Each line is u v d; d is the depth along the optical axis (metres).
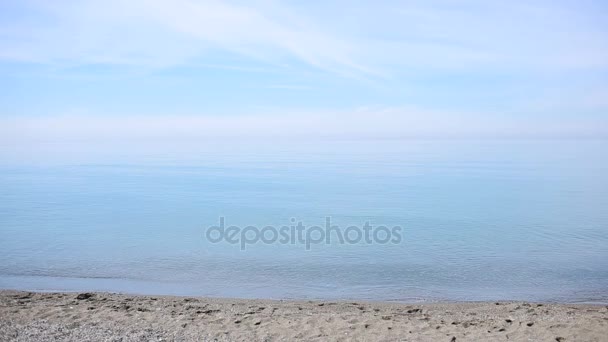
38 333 8.43
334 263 17.59
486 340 8.52
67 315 9.72
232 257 18.66
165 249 20.52
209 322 9.54
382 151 193.00
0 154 168.50
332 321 9.71
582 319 9.84
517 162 110.00
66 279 14.97
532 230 26.22
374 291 13.83
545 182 59.66
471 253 19.77
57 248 20.73
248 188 54.66
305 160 128.50
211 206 38.53
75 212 34.84
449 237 24.09
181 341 8.37
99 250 20.31
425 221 30.17
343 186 56.72
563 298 13.13
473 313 10.80
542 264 17.55
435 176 72.19
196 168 94.94
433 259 18.44
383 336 8.79
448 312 10.95
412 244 21.95
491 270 16.61
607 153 157.50
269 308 10.93
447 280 15.17
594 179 63.41
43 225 28.38
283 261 17.91
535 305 11.77
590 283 14.82
